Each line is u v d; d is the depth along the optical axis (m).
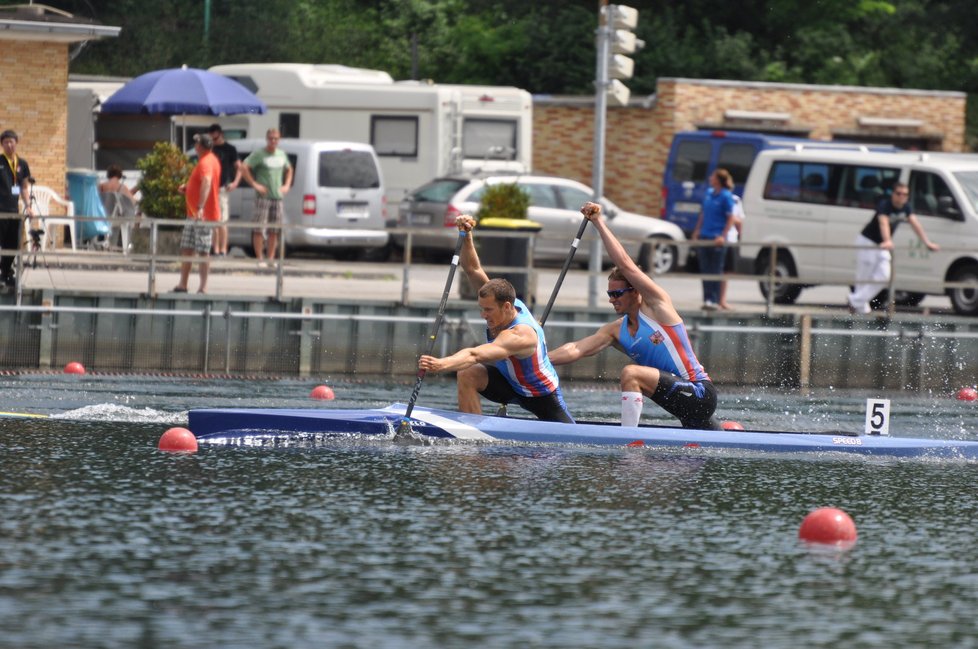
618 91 70.31
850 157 85.88
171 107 92.75
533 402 42.94
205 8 167.62
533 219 98.12
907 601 27.03
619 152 124.31
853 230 84.94
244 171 82.38
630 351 43.06
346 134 106.31
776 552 30.67
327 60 171.00
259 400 54.09
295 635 23.88
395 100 105.69
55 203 90.31
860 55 167.88
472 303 67.81
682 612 25.89
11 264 65.69
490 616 25.23
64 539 29.69
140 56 162.38
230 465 38.47
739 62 157.62
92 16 165.50
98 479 36.03
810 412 58.47
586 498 35.59
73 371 62.00
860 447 43.94
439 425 42.12
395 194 106.44
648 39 158.12
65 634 23.58
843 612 26.19
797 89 124.25
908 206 75.00
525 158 108.44
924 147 128.88
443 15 175.88
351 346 66.75
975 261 80.00
